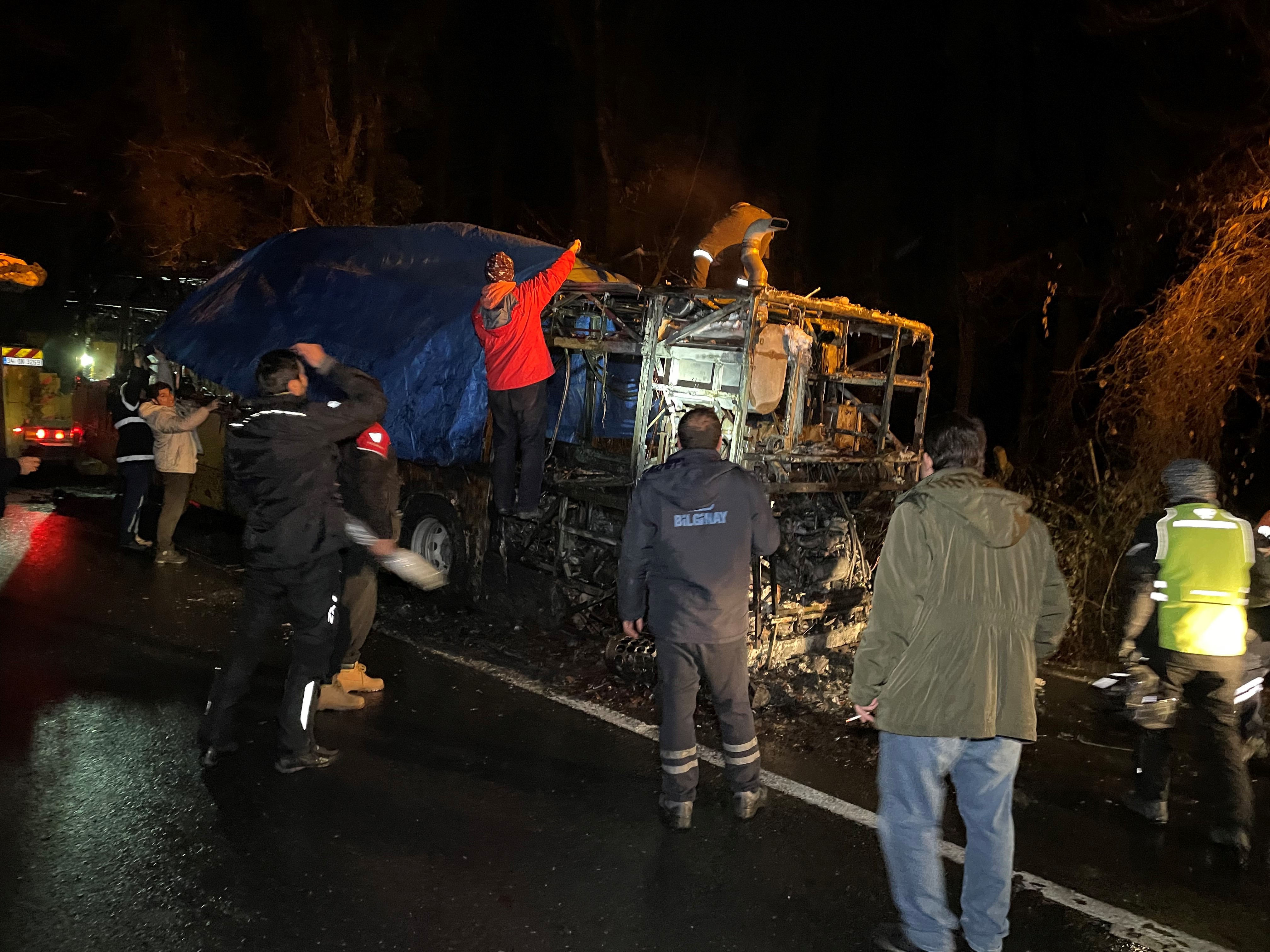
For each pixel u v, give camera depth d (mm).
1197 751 4457
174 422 8797
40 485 13211
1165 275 13141
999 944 3361
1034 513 8492
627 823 4395
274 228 17219
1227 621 4328
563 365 7680
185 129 16703
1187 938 3707
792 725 5762
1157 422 8383
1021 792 5051
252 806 4332
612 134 18625
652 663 6098
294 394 4547
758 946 3504
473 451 7301
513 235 8211
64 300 13836
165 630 6906
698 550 4188
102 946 3275
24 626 6758
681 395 6324
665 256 17203
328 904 3604
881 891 3910
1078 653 7730
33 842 3916
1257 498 10797
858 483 6938
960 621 3148
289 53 16875
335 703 5539
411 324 7617
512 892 3766
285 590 4578
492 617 7504
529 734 5410
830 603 6770
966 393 16203
